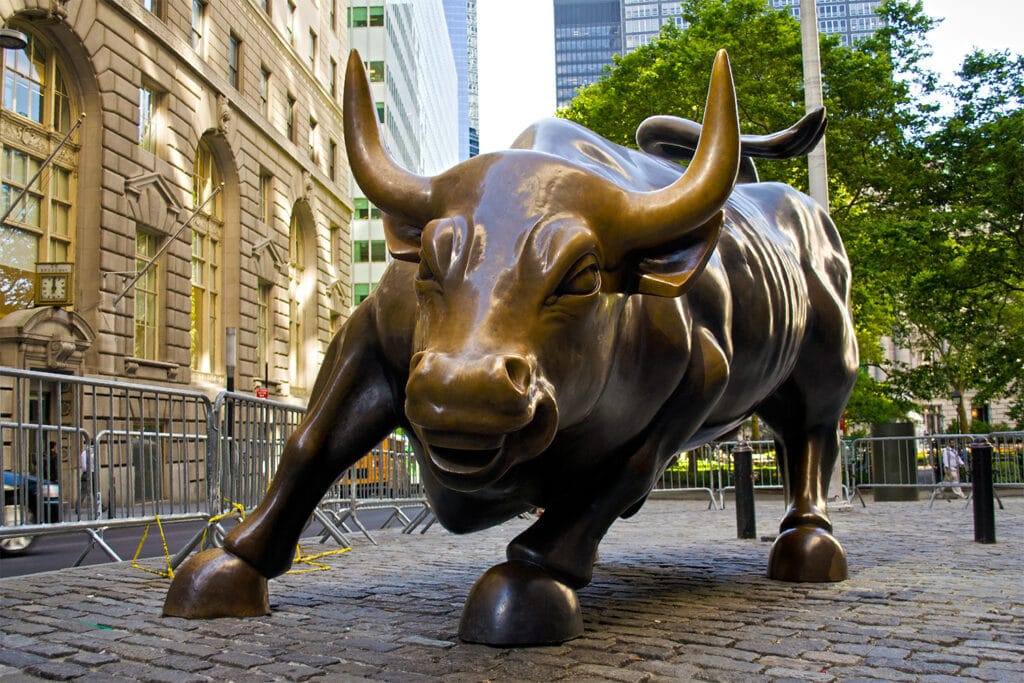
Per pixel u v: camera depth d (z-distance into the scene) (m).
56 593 4.52
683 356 3.46
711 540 7.97
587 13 194.62
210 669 2.89
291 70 34.19
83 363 20.30
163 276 24.03
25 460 5.91
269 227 31.41
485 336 2.46
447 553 6.83
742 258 4.20
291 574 5.38
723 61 2.84
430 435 2.38
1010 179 18.67
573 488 3.51
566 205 2.76
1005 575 5.16
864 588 4.65
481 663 2.95
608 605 4.12
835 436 5.38
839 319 5.05
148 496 6.68
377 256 53.38
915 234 18.31
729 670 2.89
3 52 18.91
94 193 20.95
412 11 73.00
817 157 12.96
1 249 18.95
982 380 25.31
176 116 24.50
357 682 2.72
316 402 3.81
